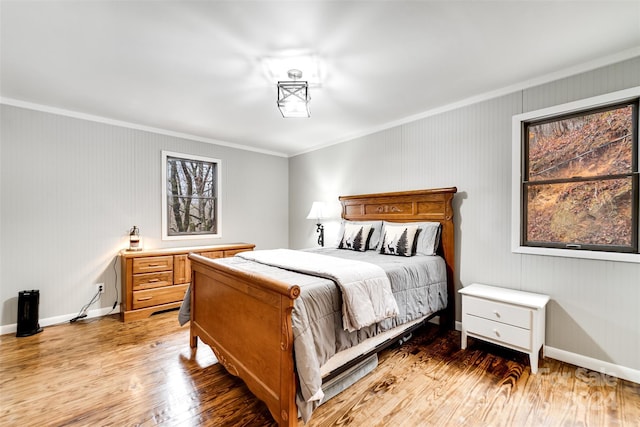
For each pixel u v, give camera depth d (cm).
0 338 273
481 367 221
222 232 446
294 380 145
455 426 158
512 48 198
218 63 216
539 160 249
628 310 204
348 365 184
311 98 281
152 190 379
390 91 266
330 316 170
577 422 161
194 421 163
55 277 312
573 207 231
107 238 345
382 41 189
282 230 526
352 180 410
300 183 507
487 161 273
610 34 183
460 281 292
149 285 335
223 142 446
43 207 305
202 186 434
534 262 245
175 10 159
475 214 282
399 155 348
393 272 222
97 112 321
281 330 149
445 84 253
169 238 394
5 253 286
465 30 178
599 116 221
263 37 184
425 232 298
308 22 170
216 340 216
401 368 219
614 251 212
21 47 195
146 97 279
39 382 200
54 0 151
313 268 201
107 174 344
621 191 211
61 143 314
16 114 290
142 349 252
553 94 235
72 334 284
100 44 192
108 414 168
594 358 216
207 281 233
